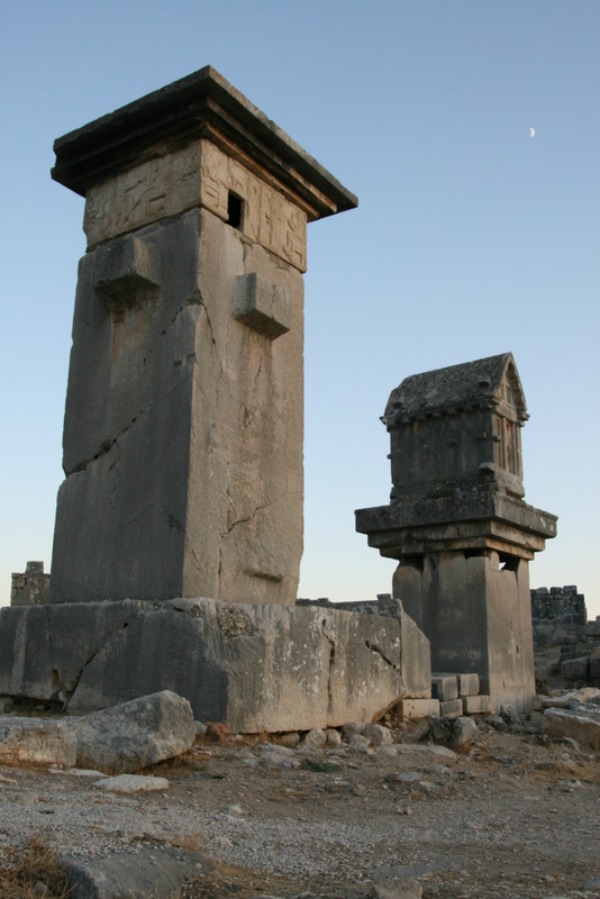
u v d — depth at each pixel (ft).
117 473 24.99
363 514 38.14
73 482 26.05
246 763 18.56
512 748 25.31
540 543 39.09
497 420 38.19
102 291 25.66
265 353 26.45
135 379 25.17
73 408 26.55
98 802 13.62
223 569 24.03
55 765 16.47
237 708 20.81
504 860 12.77
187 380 23.84
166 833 12.05
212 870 10.93
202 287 24.48
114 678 22.72
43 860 9.92
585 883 11.49
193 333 24.07
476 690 34.06
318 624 23.58
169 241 25.30
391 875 11.46
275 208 27.89
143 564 23.70
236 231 26.07
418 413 39.09
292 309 27.91
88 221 27.81
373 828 14.43
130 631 22.70
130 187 26.81
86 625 23.72
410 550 37.32
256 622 22.15
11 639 25.58
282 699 22.02
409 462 39.42
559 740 26.96
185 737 18.15
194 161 25.27
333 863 11.96
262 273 26.86
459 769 20.89
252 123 25.64
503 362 38.78
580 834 14.84
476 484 37.29
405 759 21.27
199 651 21.29
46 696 24.22
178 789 16.01
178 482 23.43
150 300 25.39
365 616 25.67
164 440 24.04
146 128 25.79
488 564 35.88
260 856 11.91
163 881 9.93
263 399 26.16
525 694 37.04
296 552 26.61
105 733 17.63
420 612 36.68
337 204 29.89
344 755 20.98
